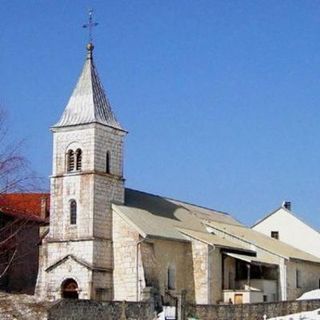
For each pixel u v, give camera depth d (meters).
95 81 94.56
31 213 102.06
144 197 101.44
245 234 109.25
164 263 91.06
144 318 73.31
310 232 125.31
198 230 101.19
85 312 68.00
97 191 90.25
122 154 94.50
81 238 89.25
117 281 89.19
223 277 95.88
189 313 75.00
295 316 74.00
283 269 101.56
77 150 91.75
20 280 101.69
